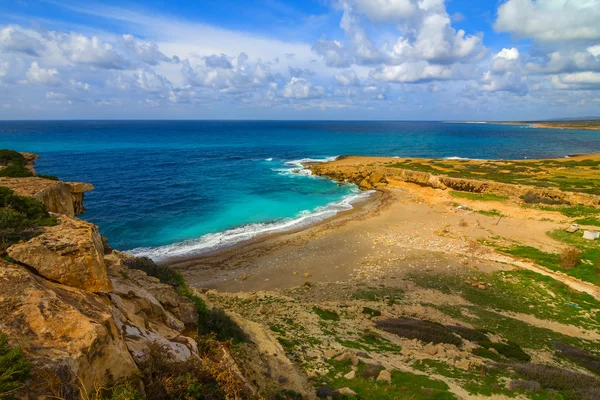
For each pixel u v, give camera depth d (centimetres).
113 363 624
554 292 2527
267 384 1079
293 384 1148
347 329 1859
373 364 1377
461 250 3375
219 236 3828
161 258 3238
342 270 3036
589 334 2019
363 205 5291
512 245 3462
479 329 1956
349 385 1202
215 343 1045
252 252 3428
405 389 1177
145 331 856
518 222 4216
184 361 813
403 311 2172
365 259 3241
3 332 540
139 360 728
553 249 3319
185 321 1189
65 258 766
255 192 5822
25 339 546
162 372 741
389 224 4275
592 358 1700
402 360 1508
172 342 873
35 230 868
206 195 5447
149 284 1232
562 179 5850
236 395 770
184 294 1478
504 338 1877
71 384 521
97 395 552
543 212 4453
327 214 4781
